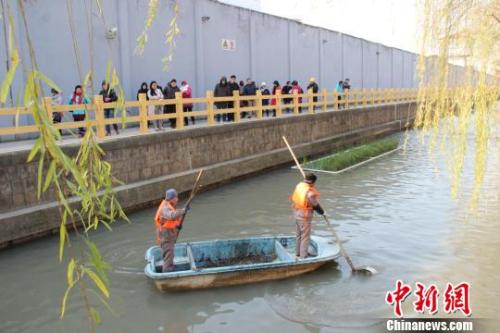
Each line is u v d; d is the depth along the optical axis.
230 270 7.28
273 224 11.05
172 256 7.46
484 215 11.29
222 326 6.41
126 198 11.33
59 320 6.65
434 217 11.25
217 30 20.61
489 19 5.41
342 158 18.38
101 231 10.40
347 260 8.02
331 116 22.53
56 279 7.93
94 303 7.11
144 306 6.98
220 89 17.27
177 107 13.69
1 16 2.43
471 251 8.98
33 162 9.55
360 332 6.20
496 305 6.84
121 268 8.39
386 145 22.28
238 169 15.61
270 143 17.80
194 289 7.30
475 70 5.50
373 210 12.00
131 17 16.50
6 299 7.24
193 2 19.11
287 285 7.56
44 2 13.67
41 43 13.64
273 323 6.46
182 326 6.44
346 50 31.94
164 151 12.91
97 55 15.25
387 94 31.02
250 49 22.72
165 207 7.33
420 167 18.09
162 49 17.81
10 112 8.91
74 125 10.45
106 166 2.88
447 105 5.72
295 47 26.25
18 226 9.02
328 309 6.80
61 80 14.30
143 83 15.58
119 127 15.75
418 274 7.99
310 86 21.50
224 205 12.73
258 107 17.53
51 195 9.91
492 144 6.19
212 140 14.77
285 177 16.48
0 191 9.01
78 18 14.68
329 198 13.35
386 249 9.16
